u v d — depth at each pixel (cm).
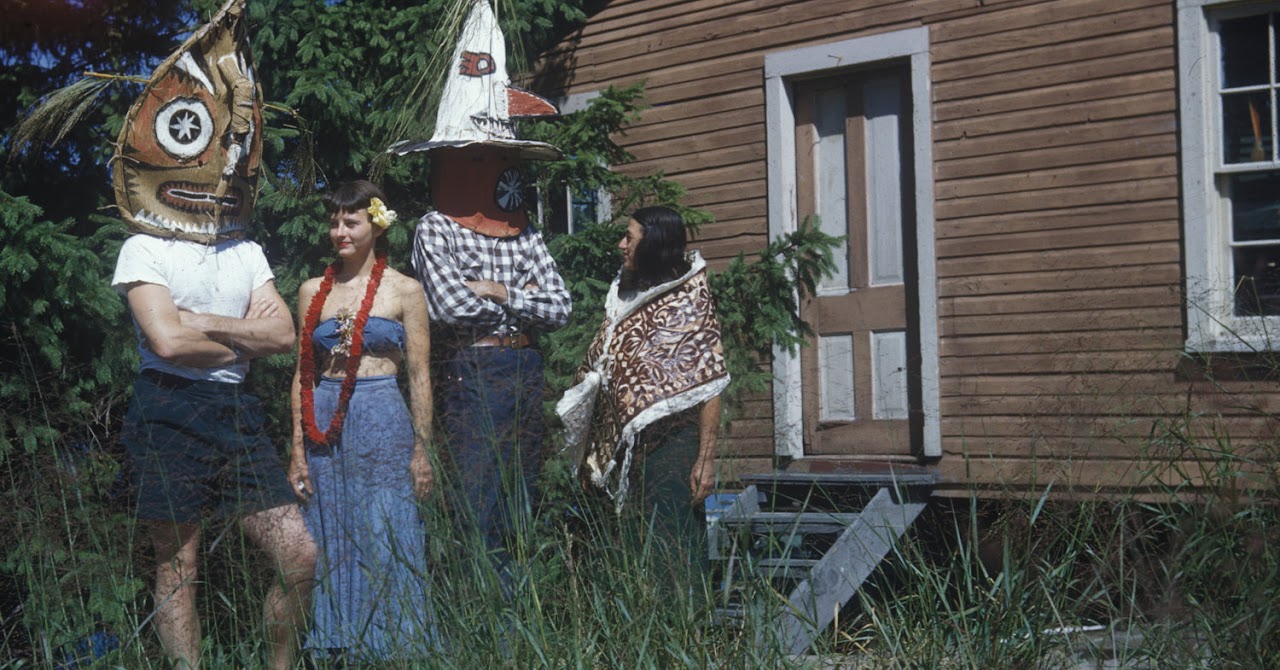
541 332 569
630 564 317
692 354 419
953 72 660
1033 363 625
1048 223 631
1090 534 326
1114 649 301
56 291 471
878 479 539
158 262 358
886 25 679
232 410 346
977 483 356
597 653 305
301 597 320
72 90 424
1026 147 639
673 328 426
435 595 306
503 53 485
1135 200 609
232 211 383
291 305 555
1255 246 584
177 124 372
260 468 330
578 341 569
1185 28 596
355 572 335
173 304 354
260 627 310
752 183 721
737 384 538
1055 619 313
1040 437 348
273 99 602
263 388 409
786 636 319
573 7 775
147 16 527
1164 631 294
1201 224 589
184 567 322
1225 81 595
